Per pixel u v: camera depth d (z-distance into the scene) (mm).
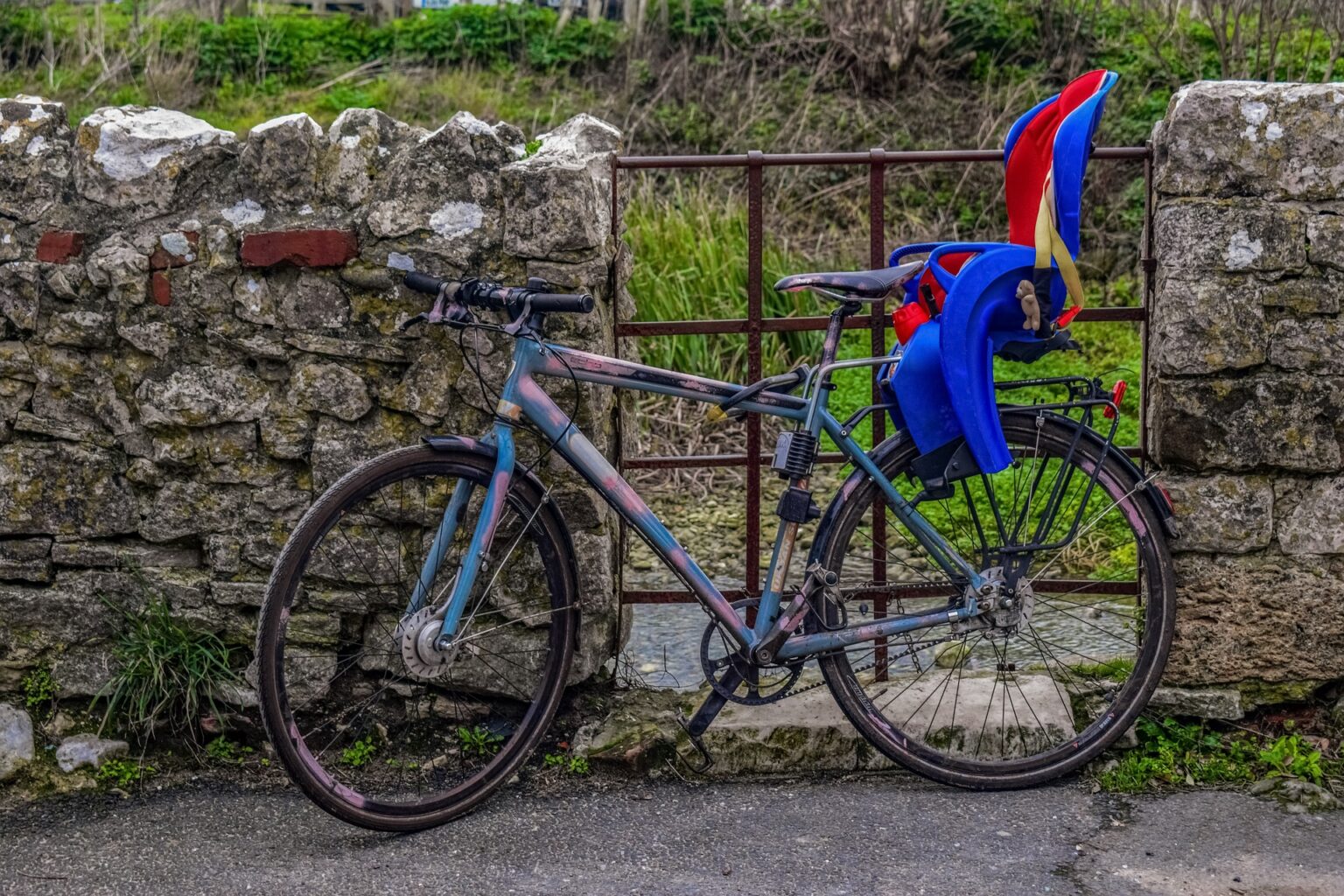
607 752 3396
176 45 10250
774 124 9211
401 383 3387
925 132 9109
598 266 3332
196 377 3402
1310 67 8391
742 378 6754
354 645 3535
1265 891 2809
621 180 3680
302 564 3020
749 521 3617
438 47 10625
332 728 3539
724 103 9469
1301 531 3412
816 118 9188
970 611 3305
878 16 9492
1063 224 3084
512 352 3344
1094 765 3412
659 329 3559
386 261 3332
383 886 2889
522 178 3273
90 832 3145
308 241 3312
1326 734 3459
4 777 3344
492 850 3061
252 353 3383
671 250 7055
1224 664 3488
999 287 3166
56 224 3387
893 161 3453
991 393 3172
